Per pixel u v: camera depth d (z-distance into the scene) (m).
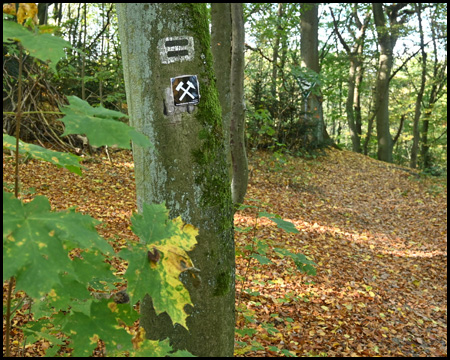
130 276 1.03
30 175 7.47
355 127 22.61
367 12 21.36
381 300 5.75
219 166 1.93
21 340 2.98
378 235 8.98
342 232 8.60
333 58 20.31
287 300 4.96
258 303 4.51
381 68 20.56
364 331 4.79
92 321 1.04
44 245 0.84
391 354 4.41
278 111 14.20
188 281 1.87
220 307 1.93
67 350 2.96
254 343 3.24
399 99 24.06
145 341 1.11
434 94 21.64
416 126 21.34
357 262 7.13
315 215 9.53
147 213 1.16
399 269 7.14
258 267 5.88
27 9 0.95
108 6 14.06
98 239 0.93
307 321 4.77
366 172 15.16
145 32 1.79
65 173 8.18
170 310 1.03
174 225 1.15
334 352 4.20
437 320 5.48
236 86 4.34
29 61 8.89
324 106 32.69
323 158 15.91
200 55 1.86
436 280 6.88
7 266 0.79
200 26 1.86
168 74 1.81
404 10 20.41
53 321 1.38
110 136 0.91
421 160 22.80
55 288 0.99
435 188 13.46
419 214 10.93
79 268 1.03
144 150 1.87
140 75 1.83
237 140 4.38
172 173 1.85
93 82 11.57
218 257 1.91
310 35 16.20
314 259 6.78
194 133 1.85
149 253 1.08
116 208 6.92
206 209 1.88
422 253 8.08
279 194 10.62
